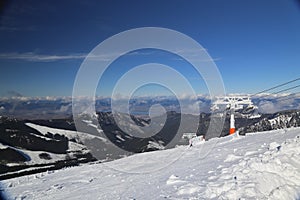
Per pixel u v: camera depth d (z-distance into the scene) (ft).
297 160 26.30
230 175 26.63
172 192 26.32
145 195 27.63
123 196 29.25
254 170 25.05
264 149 36.01
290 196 20.47
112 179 41.68
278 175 23.52
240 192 21.54
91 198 31.22
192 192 24.90
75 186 40.16
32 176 55.21
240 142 53.26
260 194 20.92
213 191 23.41
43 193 37.91
